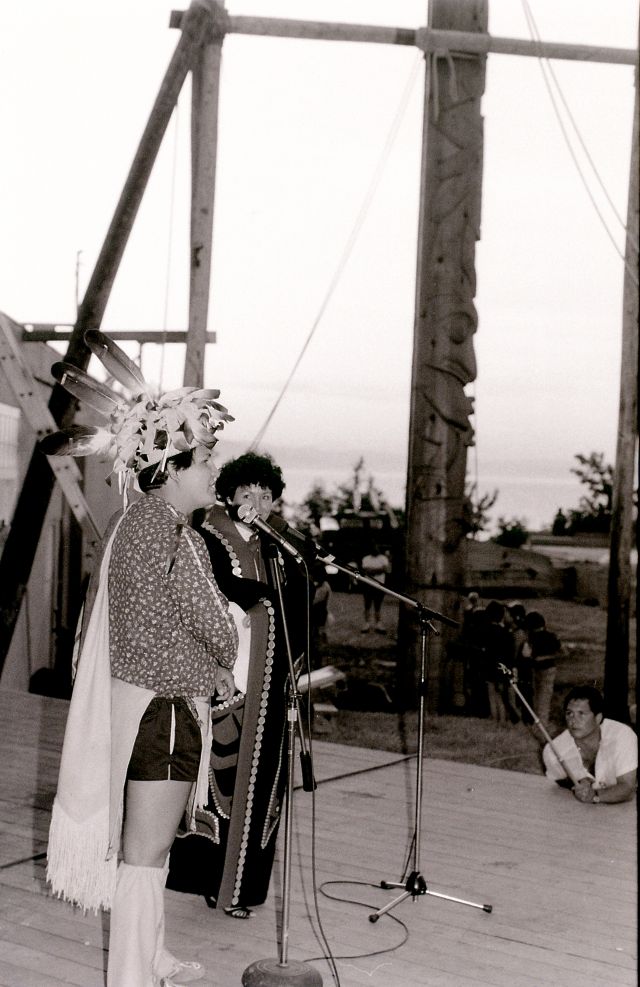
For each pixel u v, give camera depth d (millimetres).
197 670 2236
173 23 6355
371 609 13086
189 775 2240
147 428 2297
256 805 2996
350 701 9852
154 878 2250
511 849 3920
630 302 8367
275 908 3240
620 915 3281
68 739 2227
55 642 11898
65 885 2201
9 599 6910
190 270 6395
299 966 2686
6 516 10031
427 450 7387
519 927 3164
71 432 2361
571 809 4473
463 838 4039
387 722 7316
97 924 3076
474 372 7402
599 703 4668
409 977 2793
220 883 2992
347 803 4488
